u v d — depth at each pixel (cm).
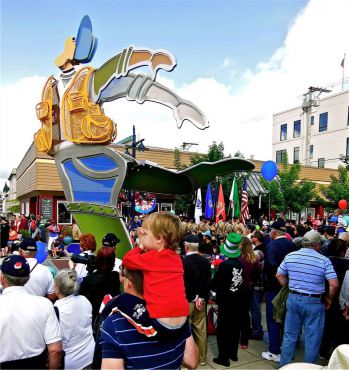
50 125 691
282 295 387
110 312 142
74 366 263
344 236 474
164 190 775
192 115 610
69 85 684
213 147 1573
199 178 720
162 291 134
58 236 1235
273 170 912
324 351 419
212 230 1020
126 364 133
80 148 672
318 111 3578
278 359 407
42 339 218
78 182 680
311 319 342
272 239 467
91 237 429
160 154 1906
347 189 2036
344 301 373
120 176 639
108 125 653
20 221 1519
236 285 398
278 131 4000
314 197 2014
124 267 145
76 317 268
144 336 132
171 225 146
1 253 1035
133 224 992
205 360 407
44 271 326
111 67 655
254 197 1922
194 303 383
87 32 686
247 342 449
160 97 628
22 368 209
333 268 366
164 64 613
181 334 141
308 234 365
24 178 2384
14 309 212
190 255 385
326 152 3472
